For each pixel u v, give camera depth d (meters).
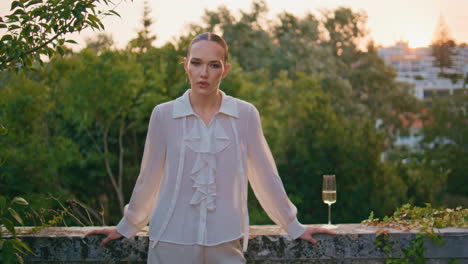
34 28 2.71
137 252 2.69
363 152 18.09
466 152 26.48
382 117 32.97
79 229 2.86
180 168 2.30
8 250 2.47
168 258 2.31
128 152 17.72
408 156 26.67
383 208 17.50
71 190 16.91
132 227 2.59
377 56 34.59
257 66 32.97
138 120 17.02
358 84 33.72
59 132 17.66
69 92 16.23
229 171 2.32
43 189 15.53
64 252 2.71
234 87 16.45
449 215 2.93
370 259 2.71
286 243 2.68
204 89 2.27
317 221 18.06
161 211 2.33
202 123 2.33
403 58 50.44
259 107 17.45
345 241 2.68
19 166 14.98
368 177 18.08
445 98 29.02
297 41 32.47
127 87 16.16
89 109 16.11
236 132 2.36
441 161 26.17
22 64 2.83
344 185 17.98
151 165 2.40
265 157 2.45
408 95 33.28
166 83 17.86
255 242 2.69
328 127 18.66
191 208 2.29
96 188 17.62
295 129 18.89
